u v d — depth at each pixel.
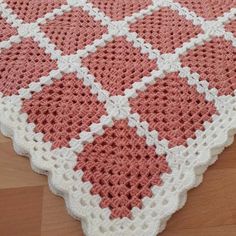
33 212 0.53
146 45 0.70
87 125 0.60
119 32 0.72
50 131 0.60
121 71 0.67
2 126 0.61
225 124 0.61
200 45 0.71
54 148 0.58
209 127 0.61
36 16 0.74
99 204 0.53
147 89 0.65
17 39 0.70
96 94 0.64
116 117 0.61
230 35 0.72
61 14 0.74
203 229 0.52
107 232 0.51
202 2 0.76
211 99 0.64
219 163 0.58
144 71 0.67
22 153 0.58
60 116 0.61
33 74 0.66
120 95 0.64
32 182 0.56
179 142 0.59
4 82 0.65
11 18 0.73
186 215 0.53
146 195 0.54
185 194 0.55
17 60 0.68
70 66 0.67
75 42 0.70
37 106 0.62
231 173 0.57
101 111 0.62
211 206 0.54
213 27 0.73
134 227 0.51
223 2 0.76
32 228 0.52
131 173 0.56
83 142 0.59
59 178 0.55
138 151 0.58
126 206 0.53
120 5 0.76
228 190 0.56
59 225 0.52
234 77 0.66
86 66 0.67
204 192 0.55
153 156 0.58
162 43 0.71
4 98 0.63
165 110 0.62
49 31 0.72
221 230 0.52
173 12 0.75
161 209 0.53
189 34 0.72
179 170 0.56
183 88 0.65
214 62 0.68
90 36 0.71
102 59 0.68
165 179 0.55
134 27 0.73
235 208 0.54
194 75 0.67
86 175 0.55
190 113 0.62
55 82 0.65
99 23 0.73
